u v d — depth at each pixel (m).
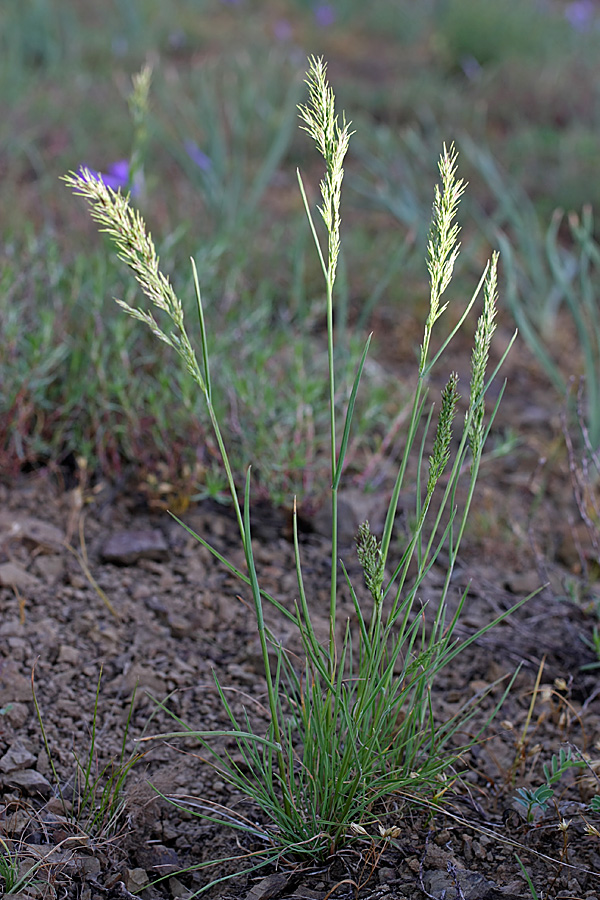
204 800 1.61
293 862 1.60
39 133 5.06
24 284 3.02
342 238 4.21
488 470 2.95
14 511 2.47
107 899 1.53
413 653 2.10
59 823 1.64
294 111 5.50
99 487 2.49
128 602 2.21
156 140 5.05
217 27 7.81
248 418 2.66
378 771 1.66
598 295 3.98
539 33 7.66
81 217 3.93
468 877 1.55
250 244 3.96
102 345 2.78
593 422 2.82
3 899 1.44
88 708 1.92
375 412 2.79
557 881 1.55
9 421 2.56
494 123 6.21
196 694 1.99
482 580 2.42
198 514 2.57
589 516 2.57
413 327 3.71
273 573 2.38
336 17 8.52
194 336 2.83
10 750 1.77
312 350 3.18
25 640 2.05
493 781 1.79
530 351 3.67
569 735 1.93
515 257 4.27
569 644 2.21
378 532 2.58
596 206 4.82
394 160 4.95
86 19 7.46
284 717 1.91
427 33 8.11
